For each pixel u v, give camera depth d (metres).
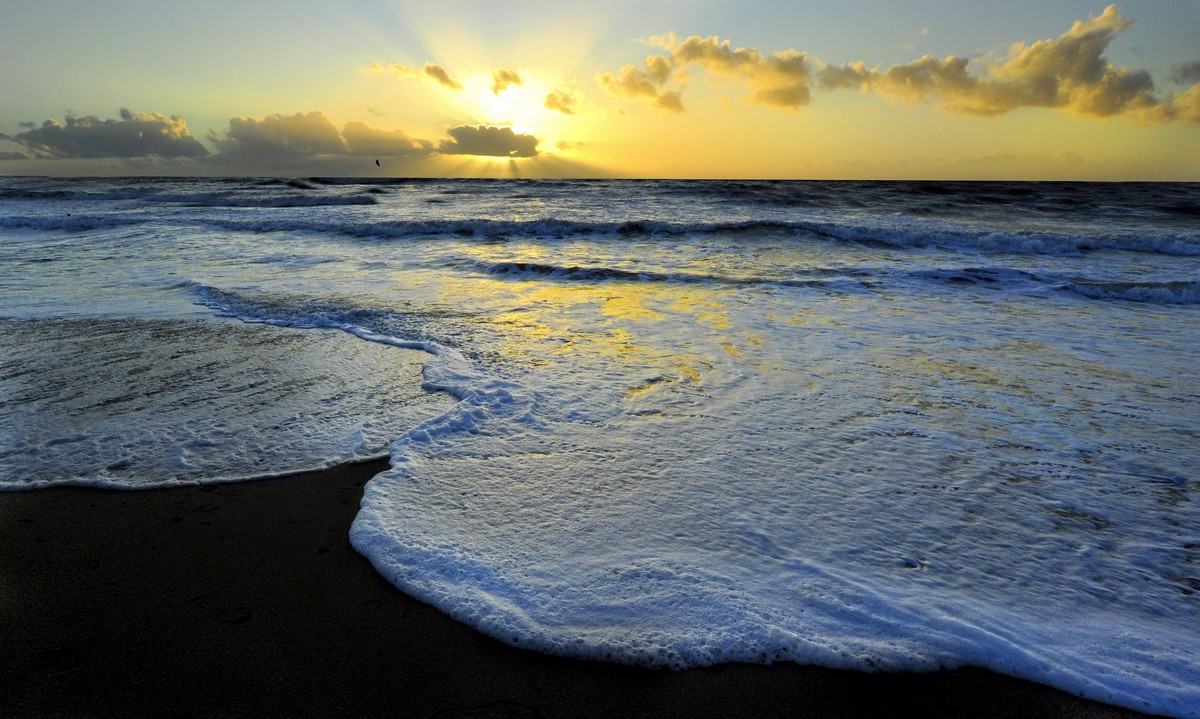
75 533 2.72
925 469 3.30
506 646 2.07
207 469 3.29
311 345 5.57
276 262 10.35
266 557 2.56
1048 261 10.67
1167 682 1.90
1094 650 2.03
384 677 1.96
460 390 4.40
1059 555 2.56
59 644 2.08
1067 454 3.50
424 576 2.40
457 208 21.70
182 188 33.84
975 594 2.30
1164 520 2.84
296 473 3.26
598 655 2.02
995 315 6.89
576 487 3.05
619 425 3.83
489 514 2.80
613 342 5.73
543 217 17.75
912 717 1.83
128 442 3.58
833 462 3.37
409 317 6.59
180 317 6.55
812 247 12.41
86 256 10.81
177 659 2.03
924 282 8.66
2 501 2.96
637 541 2.59
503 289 8.17
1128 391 4.51
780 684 1.93
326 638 2.12
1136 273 9.41
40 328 6.07
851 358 5.29
